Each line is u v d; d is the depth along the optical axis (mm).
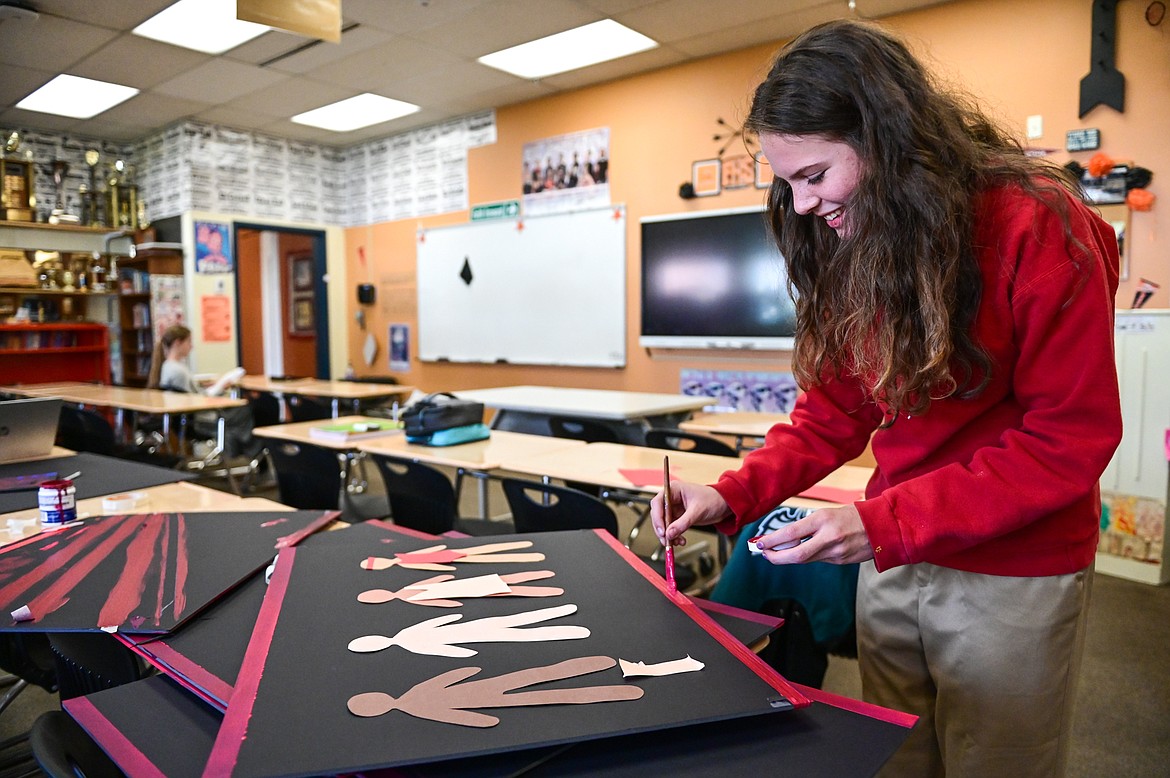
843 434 1164
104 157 7570
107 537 1420
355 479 5598
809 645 1885
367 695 740
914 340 867
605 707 721
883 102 821
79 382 7629
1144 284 3783
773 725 755
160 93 6027
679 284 5414
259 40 4918
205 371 7094
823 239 1057
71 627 985
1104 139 3873
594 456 2807
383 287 7734
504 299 6590
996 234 851
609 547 1236
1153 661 2686
